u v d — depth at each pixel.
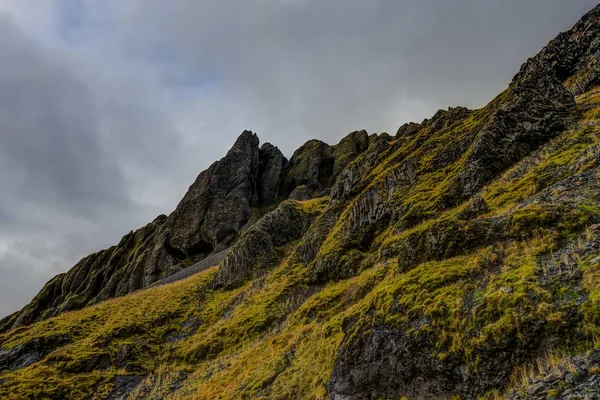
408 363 13.31
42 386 28.41
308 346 22.02
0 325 102.38
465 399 11.09
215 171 112.56
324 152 141.62
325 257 37.12
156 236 101.62
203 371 28.41
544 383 9.03
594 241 12.59
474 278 14.89
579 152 23.41
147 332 37.91
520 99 35.06
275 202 122.12
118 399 27.50
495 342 11.23
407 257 20.48
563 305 10.68
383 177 44.19
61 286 109.88
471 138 39.44
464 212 23.66
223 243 93.56
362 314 17.61
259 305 36.16
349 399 14.33
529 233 15.52
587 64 46.50
